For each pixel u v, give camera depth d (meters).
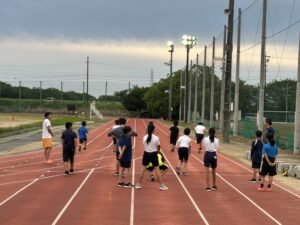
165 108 105.25
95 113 105.69
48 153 24.91
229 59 41.59
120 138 17.48
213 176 17.11
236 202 14.87
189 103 77.31
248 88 53.19
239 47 46.16
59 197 15.09
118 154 17.92
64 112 119.75
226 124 41.38
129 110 121.69
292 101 50.66
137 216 12.43
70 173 20.80
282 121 50.75
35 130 52.44
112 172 21.41
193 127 66.62
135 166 23.53
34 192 16.00
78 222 11.61
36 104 124.62
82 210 13.07
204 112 62.78
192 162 26.44
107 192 16.11
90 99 143.50
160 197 15.39
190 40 78.56
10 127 53.69
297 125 30.73
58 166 23.69
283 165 22.53
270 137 17.00
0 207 13.41
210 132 16.91
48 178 19.41
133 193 16.02
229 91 41.50
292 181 20.09
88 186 17.36
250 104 52.50
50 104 125.25
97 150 32.91
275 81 50.97
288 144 34.34
